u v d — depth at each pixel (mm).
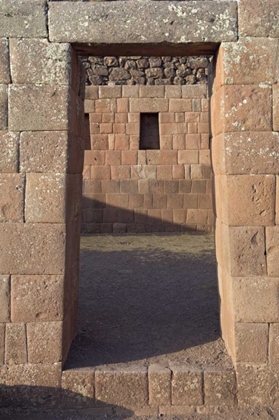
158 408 3969
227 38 3891
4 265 3973
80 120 4688
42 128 3924
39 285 3990
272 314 3947
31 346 4004
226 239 4102
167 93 12430
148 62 12367
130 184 12633
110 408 3979
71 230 4309
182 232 12711
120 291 6887
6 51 3893
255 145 3908
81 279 7688
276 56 3896
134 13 3902
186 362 4184
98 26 3891
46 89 3912
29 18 3885
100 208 12680
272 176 3920
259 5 3875
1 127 3926
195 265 8742
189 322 5332
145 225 12742
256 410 3902
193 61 12344
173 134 12555
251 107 3900
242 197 3930
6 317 3990
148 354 4391
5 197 3947
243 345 3971
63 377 3998
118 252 10117
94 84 12406
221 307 4641
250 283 3961
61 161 3938
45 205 3953
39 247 3969
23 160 3938
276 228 3938
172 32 3906
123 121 12477
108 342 4711
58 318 4000
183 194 12680
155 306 6059
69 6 3904
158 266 8688
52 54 3902
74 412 3934
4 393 3982
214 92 4422
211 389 3975
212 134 4656
